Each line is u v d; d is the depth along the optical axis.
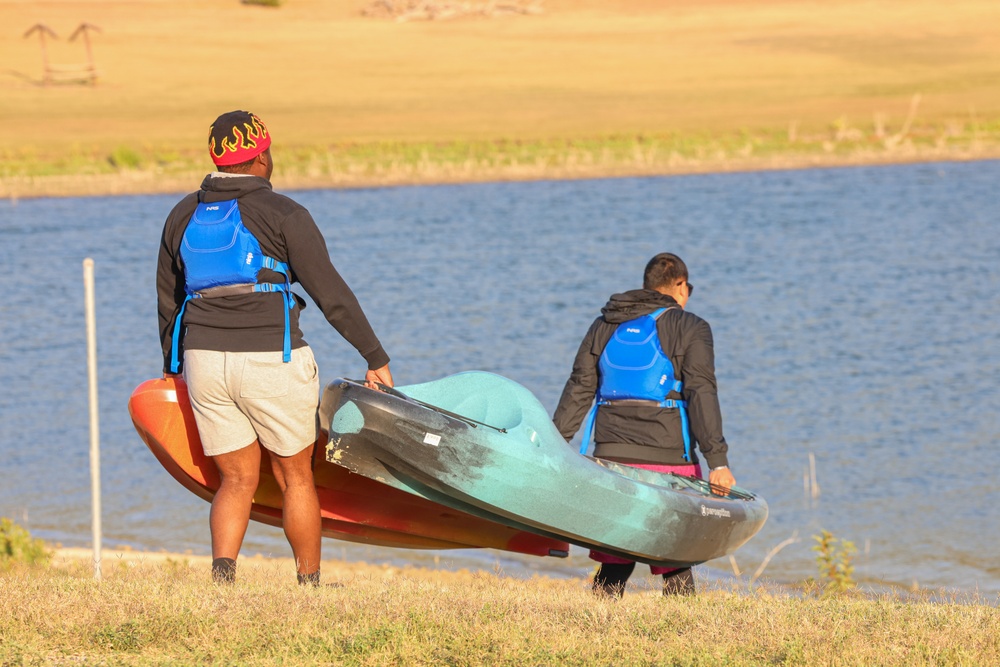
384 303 97.00
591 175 180.25
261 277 19.95
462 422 21.05
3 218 147.00
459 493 21.19
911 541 43.69
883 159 188.75
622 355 23.33
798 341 81.56
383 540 24.27
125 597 18.08
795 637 16.50
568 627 17.22
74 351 80.94
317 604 17.75
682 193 164.50
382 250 124.31
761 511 24.72
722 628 17.19
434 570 40.81
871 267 110.75
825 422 61.44
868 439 58.28
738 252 120.31
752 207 151.00
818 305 94.25
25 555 34.94
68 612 17.23
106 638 16.17
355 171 179.88
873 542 43.69
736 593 21.59
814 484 51.00
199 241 19.97
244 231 19.84
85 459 55.94
